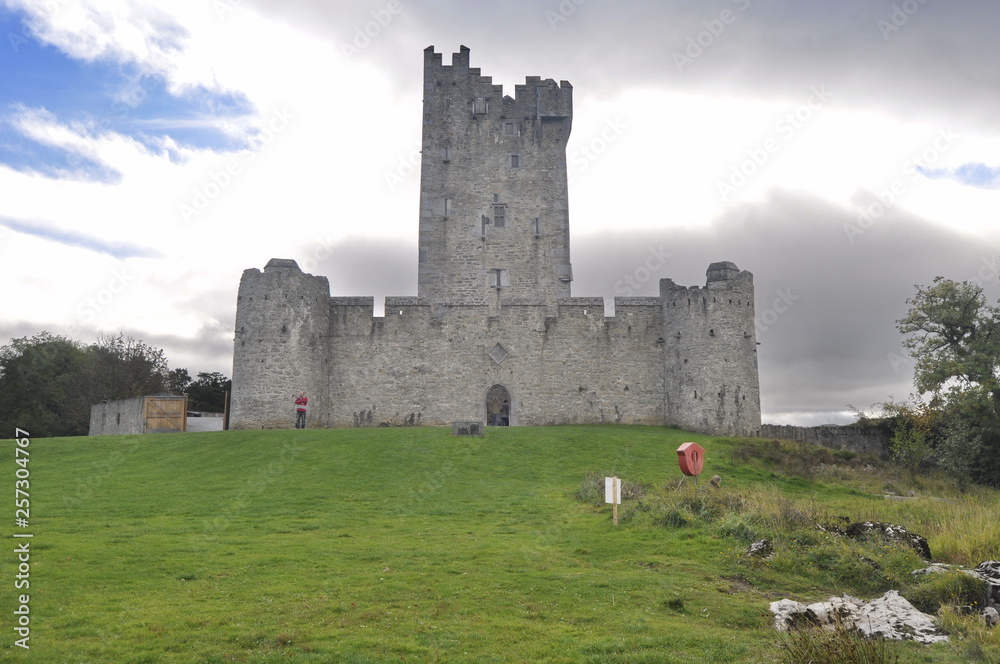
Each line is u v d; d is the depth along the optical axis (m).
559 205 53.94
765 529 19.20
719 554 18.14
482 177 54.19
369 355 48.22
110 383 66.44
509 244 53.50
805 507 21.50
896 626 13.85
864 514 22.95
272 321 45.53
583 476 29.80
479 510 24.39
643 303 48.84
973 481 39.72
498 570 17.08
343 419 47.69
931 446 42.75
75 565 17.02
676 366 46.34
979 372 42.41
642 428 45.38
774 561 17.34
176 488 27.64
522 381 48.12
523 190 54.09
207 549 18.83
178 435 38.25
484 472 30.61
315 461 31.83
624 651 12.68
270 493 26.73
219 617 13.88
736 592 15.91
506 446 35.03
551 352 48.41
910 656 12.55
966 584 15.27
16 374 62.91
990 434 41.25
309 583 15.94
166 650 12.53
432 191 53.97
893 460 40.75
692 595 15.45
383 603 14.79
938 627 13.91
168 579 16.19
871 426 44.69
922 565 16.80
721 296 45.38
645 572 16.97
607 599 15.15
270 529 21.47
